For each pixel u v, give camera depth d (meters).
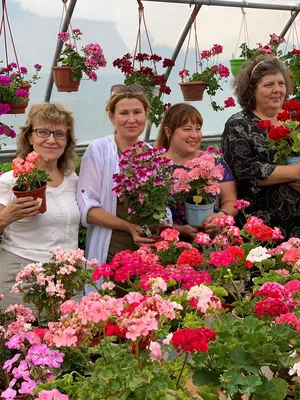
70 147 3.36
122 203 3.42
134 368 1.59
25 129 3.28
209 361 1.87
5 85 5.44
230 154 3.69
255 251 2.59
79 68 5.84
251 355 1.82
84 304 1.66
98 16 6.44
